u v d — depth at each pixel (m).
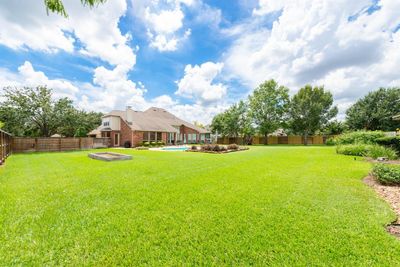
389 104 29.39
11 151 13.55
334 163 8.77
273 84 33.88
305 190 4.61
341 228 2.79
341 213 3.29
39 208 3.52
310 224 2.91
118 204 3.75
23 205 3.65
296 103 33.75
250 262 2.11
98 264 2.08
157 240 2.51
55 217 3.16
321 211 3.38
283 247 2.36
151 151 16.39
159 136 27.69
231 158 11.03
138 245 2.40
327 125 34.09
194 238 2.56
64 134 26.20
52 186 4.98
